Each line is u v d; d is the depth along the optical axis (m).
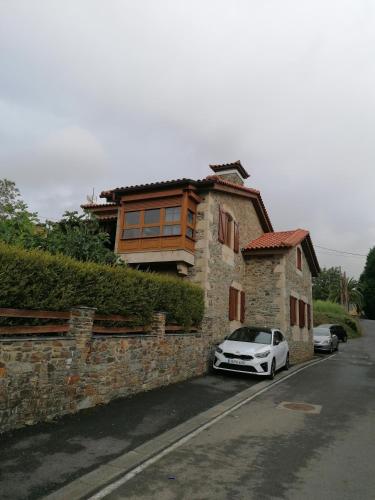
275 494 3.96
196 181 13.38
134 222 14.07
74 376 6.50
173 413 7.04
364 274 66.50
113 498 3.77
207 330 12.05
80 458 4.67
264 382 10.92
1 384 5.22
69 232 10.91
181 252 12.86
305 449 5.38
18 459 4.48
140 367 8.41
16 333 5.70
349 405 8.36
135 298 8.45
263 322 16.06
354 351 24.22
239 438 5.82
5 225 9.55
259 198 17.50
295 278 18.30
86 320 6.81
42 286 6.19
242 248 16.66
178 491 3.96
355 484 4.25
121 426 6.03
